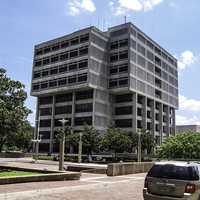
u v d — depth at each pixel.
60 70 105.12
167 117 121.56
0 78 28.42
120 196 15.47
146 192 11.56
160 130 114.06
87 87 96.56
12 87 28.52
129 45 99.94
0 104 26.98
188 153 70.94
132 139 80.56
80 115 99.81
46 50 111.44
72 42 103.69
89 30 99.38
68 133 81.88
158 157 76.44
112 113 103.88
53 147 104.75
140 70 104.38
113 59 103.00
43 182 19.95
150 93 109.00
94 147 75.81
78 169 33.06
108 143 76.31
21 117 28.28
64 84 102.50
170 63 127.56
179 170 11.20
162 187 11.25
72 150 92.25
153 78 112.44
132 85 98.88
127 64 99.06
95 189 17.84
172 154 72.75
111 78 102.06
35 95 111.94
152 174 11.61
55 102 108.19
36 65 113.44
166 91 121.12
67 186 18.38
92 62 98.06
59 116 105.69
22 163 54.28
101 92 100.06
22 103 28.91
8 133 28.59
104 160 78.12
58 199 13.70
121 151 77.81
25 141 56.53
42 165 48.44
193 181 10.93
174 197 10.97
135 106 100.25
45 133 108.19
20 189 16.08
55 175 21.11
